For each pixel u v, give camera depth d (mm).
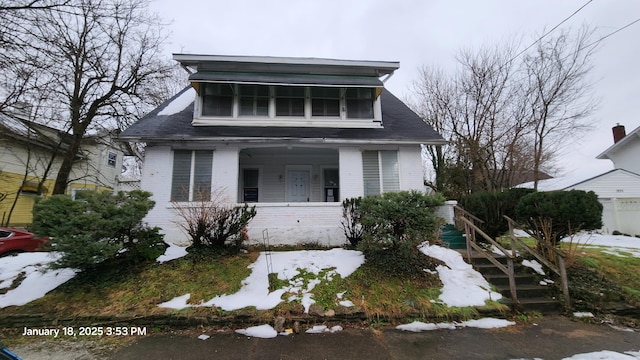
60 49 9219
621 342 4254
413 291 5609
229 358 3844
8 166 13938
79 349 4125
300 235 8867
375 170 9625
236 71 10617
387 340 4348
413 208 6129
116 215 5891
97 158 19062
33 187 15078
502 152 16203
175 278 5910
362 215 6805
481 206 8648
